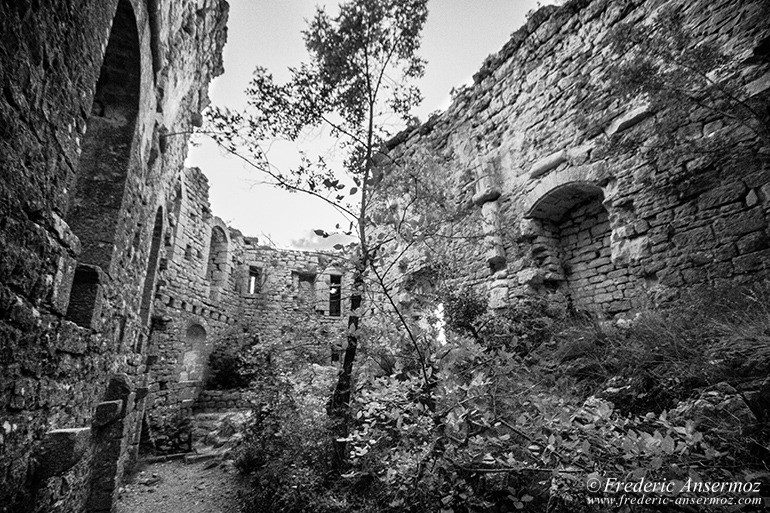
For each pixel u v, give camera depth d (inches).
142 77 124.9
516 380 118.7
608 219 213.0
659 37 147.5
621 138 188.5
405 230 99.9
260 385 181.6
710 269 151.9
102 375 115.9
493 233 244.7
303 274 513.3
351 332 107.4
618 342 129.8
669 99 148.2
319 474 109.4
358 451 96.9
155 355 305.3
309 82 127.0
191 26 224.8
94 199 114.0
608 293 203.8
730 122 149.5
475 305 207.2
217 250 443.5
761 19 146.3
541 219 236.8
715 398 87.1
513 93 258.5
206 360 389.4
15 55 47.4
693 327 118.7
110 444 124.3
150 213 188.9
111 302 119.9
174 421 261.9
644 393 105.0
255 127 121.0
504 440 78.6
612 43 177.6
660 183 172.1
